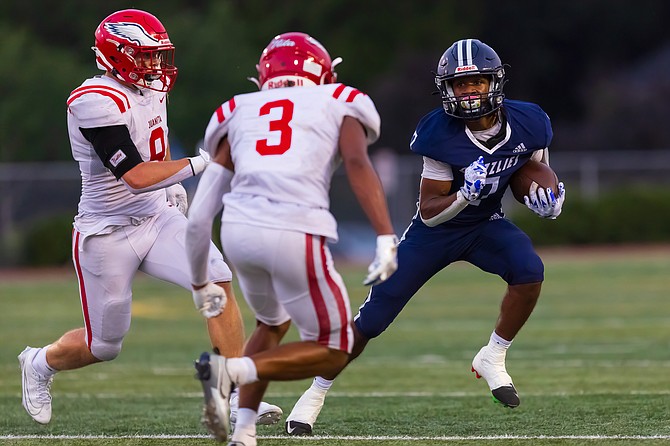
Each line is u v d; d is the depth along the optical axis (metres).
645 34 101.19
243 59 87.25
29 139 80.81
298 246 11.61
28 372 15.69
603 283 44.19
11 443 14.72
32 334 32.34
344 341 12.05
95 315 15.37
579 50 100.44
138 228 15.43
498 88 14.85
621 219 63.38
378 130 12.11
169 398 20.12
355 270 54.34
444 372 23.69
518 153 15.19
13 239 59.81
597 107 89.00
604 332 30.30
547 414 16.91
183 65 85.44
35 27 92.50
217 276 14.93
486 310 36.97
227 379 11.62
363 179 11.59
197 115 84.50
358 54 95.19
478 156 15.09
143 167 14.60
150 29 15.25
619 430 15.12
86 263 15.27
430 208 15.12
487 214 15.64
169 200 16.33
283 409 18.42
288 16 96.88
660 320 32.78
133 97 15.29
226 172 12.23
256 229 11.64
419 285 15.70
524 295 15.41
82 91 14.97
